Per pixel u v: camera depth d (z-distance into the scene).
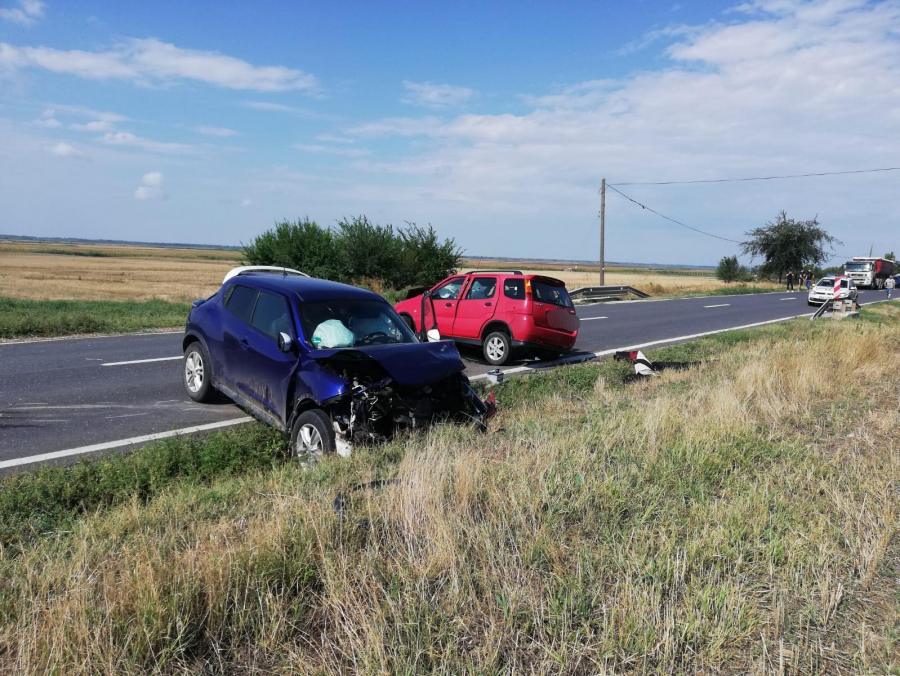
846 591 3.44
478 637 2.97
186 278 64.12
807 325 19.95
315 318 6.62
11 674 2.59
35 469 5.62
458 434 6.25
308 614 3.14
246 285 7.58
